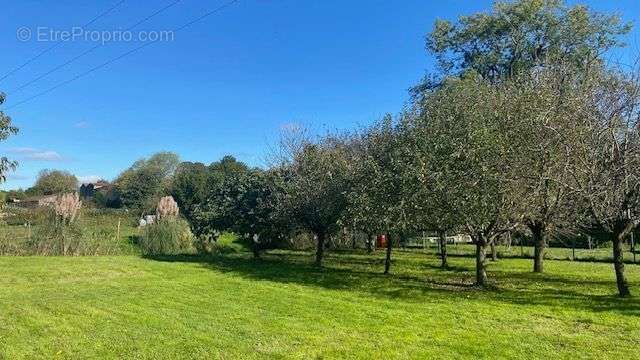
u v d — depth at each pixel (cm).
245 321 999
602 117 1364
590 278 1748
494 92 1597
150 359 755
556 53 3103
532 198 1415
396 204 1446
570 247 3406
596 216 1318
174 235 2573
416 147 1435
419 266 2181
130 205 6712
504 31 3534
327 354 788
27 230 2316
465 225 1440
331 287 1482
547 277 1780
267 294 1326
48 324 956
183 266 1950
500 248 3203
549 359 768
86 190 9488
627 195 1271
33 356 764
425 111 1527
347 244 3344
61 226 2345
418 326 973
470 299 1289
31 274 1611
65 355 770
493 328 960
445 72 3825
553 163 1388
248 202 2262
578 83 1538
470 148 1358
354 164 1895
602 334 919
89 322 975
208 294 1312
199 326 950
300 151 2386
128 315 1038
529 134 1404
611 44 3369
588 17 3344
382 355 783
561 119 1377
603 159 1296
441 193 1366
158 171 7538
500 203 1364
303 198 2056
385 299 1276
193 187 5028
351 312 1102
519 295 1355
